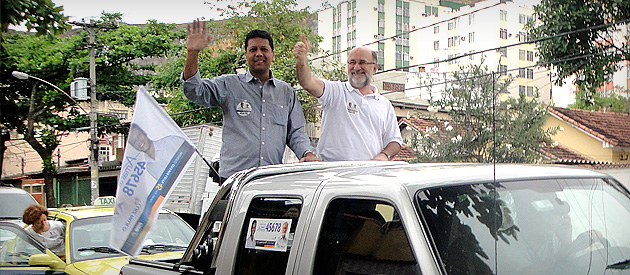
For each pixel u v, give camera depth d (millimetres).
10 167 40469
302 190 3000
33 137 28562
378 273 2504
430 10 42188
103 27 23703
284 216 3029
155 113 3818
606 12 9539
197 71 4328
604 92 10273
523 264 2521
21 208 12172
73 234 6895
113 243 3641
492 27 32406
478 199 2662
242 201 3299
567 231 2705
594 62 9758
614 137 10250
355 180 2846
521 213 2688
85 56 25812
